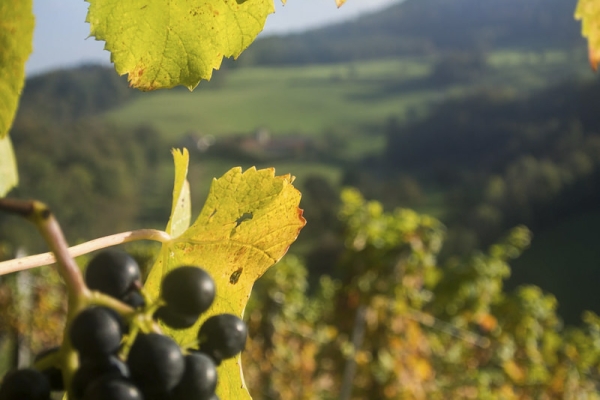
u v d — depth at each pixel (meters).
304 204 53.19
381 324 8.97
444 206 56.16
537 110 64.75
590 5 1.83
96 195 41.50
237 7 1.43
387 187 60.47
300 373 10.68
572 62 102.75
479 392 9.55
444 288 9.47
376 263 8.79
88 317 0.88
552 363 10.07
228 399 1.38
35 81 69.62
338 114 99.62
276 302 10.52
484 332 9.93
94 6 1.41
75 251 1.16
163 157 65.94
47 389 0.88
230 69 123.19
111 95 82.81
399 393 8.95
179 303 0.98
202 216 1.40
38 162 37.50
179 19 1.44
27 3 1.18
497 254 9.65
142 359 0.90
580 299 36.81
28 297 10.80
